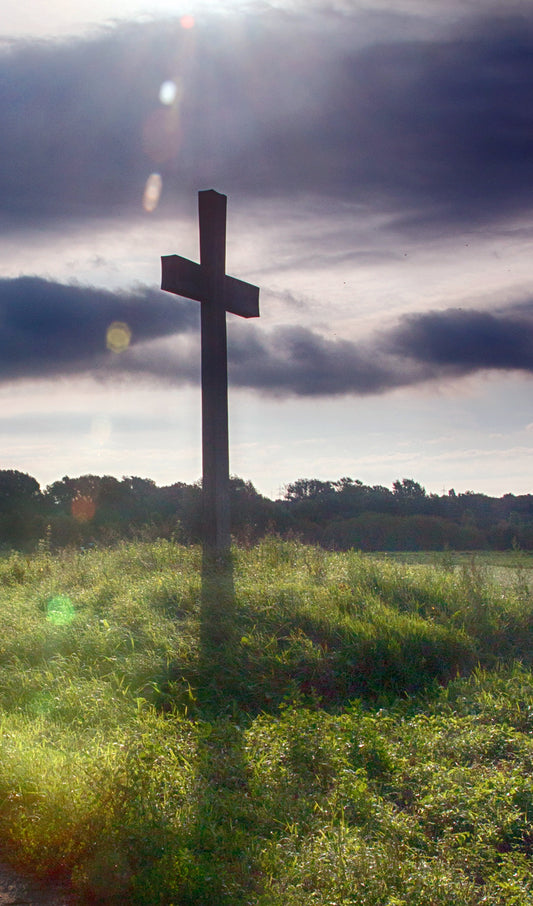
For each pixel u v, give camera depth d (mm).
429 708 7664
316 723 6695
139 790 4906
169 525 18516
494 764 6191
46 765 5617
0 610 10523
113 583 11445
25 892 4500
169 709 7633
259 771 5824
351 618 9539
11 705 7734
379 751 6180
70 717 7273
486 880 4504
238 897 4219
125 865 4418
